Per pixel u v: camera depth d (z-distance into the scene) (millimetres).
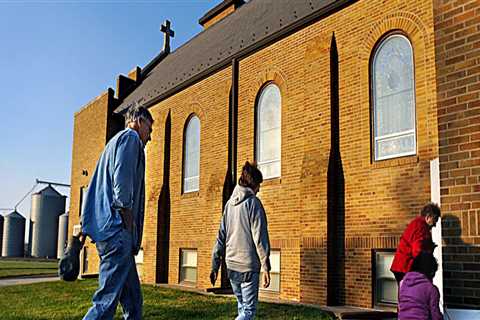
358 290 9984
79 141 24188
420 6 9531
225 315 8469
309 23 11992
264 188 12727
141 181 4242
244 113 13953
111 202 4004
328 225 10508
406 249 6645
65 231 40844
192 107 16391
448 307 5160
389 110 10000
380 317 8531
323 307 9977
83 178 23219
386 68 10172
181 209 16359
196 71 16203
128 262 4027
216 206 14211
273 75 13016
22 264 34969
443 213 5328
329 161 10727
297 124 12055
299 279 11305
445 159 5379
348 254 10273
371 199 9961
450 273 5195
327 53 11203
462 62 5348
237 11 19547
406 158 9398
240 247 5105
